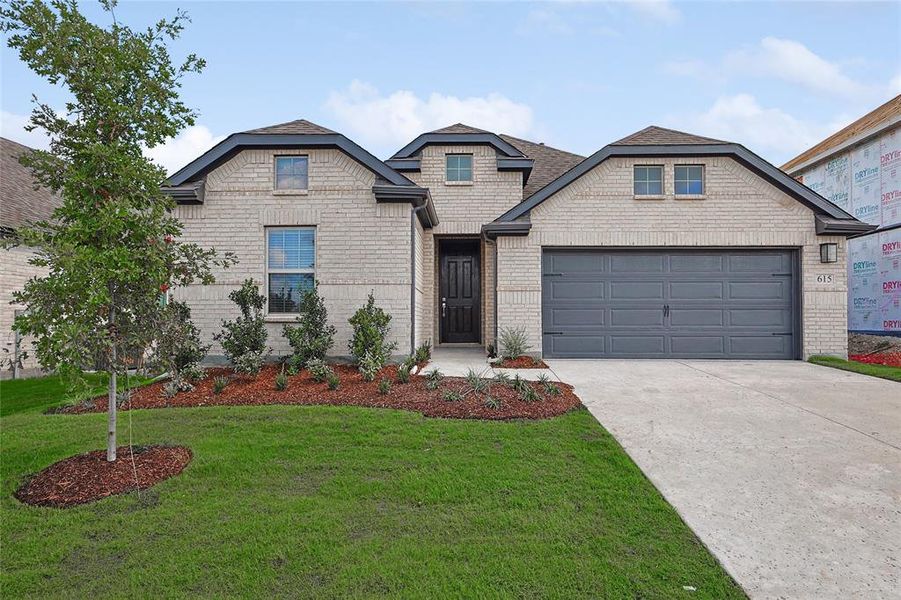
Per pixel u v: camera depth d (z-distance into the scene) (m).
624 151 10.77
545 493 3.74
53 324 3.77
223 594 2.54
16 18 3.79
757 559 2.86
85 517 3.38
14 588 2.61
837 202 15.05
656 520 3.32
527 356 10.62
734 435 5.16
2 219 10.73
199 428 5.38
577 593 2.53
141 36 4.24
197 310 9.57
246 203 9.68
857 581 2.65
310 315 8.55
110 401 4.29
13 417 6.18
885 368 9.23
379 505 3.58
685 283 10.95
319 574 2.71
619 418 5.80
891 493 3.76
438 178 12.92
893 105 14.30
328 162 9.70
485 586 2.58
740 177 10.80
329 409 6.04
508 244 10.85
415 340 10.08
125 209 3.88
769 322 10.87
